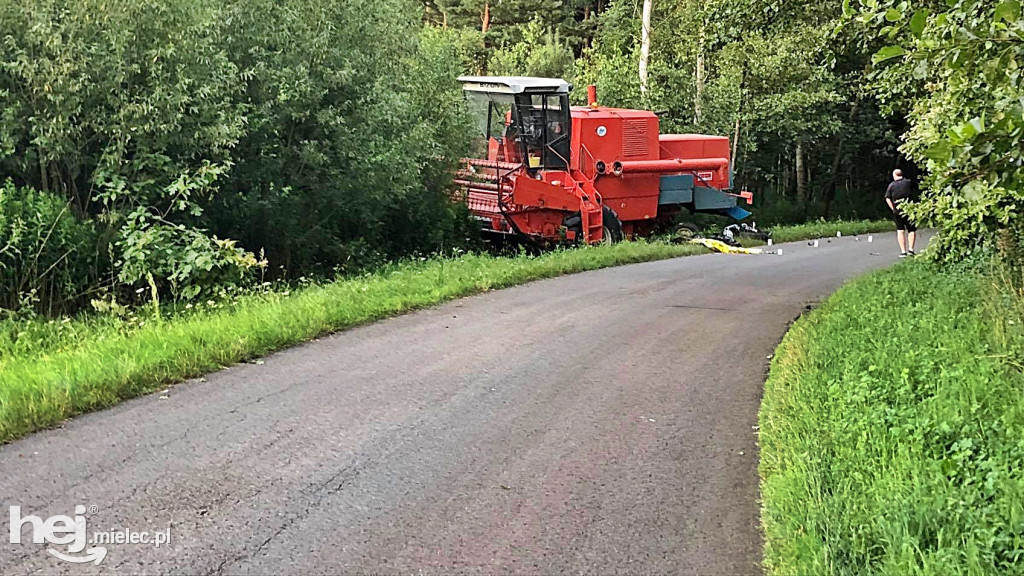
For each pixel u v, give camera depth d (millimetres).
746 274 17656
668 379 8859
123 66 13602
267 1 16031
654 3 33375
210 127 14250
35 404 7004
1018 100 5352
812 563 4629
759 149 37281
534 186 21281
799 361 8961
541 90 22094
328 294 12547
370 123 17250
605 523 5449
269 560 4859
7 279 12680
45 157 13516
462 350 9812
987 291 11688
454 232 21312
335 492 5801
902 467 5789
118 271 13734
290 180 17094
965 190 5523
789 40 29891
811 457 6039
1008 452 6105
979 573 4445
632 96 30984
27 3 13039
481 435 7008
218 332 9578
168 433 6781
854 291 13289
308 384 8242
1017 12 5293
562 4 46656
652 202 24797
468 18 45281
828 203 40938
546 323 11492
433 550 5031
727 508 5711
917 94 15055
